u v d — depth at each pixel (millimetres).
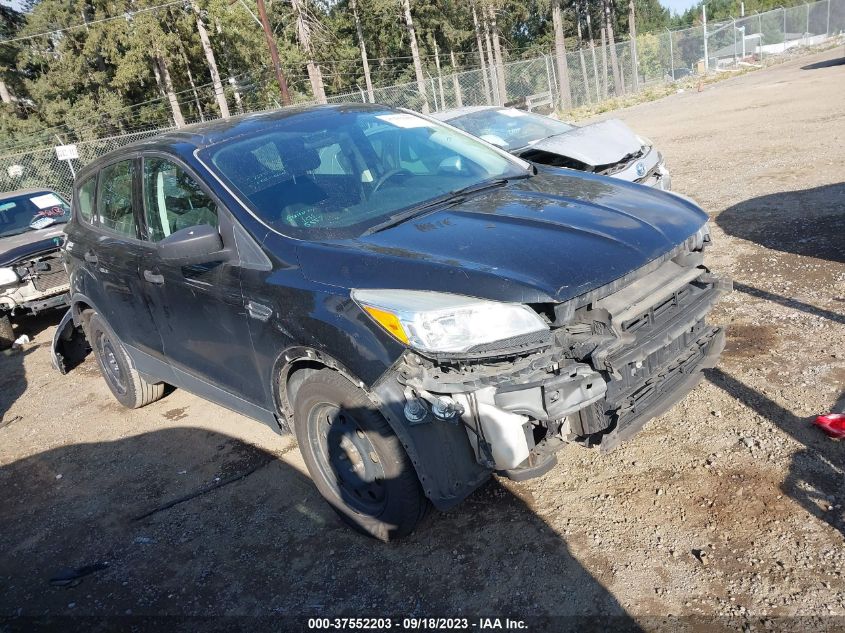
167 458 4457
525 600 2664
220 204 3348
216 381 3812
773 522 2793
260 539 3410
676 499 3031
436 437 2664
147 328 4266
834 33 50719
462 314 2490
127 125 39562
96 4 39688
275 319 3037
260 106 40625
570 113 28547
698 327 3174
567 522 3033
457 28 52188
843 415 3234
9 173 17312
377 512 3066
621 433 2766
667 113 19766
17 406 5930
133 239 4195
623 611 2521
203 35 36875
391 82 51469
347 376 2771
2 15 49219
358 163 3701
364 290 2715
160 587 3201
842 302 4621
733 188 8344
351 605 2834
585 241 2764
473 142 4203
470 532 3104
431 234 2939
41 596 3303
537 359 2516
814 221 6430
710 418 3561
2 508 4250
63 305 7668
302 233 3129
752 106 16781
